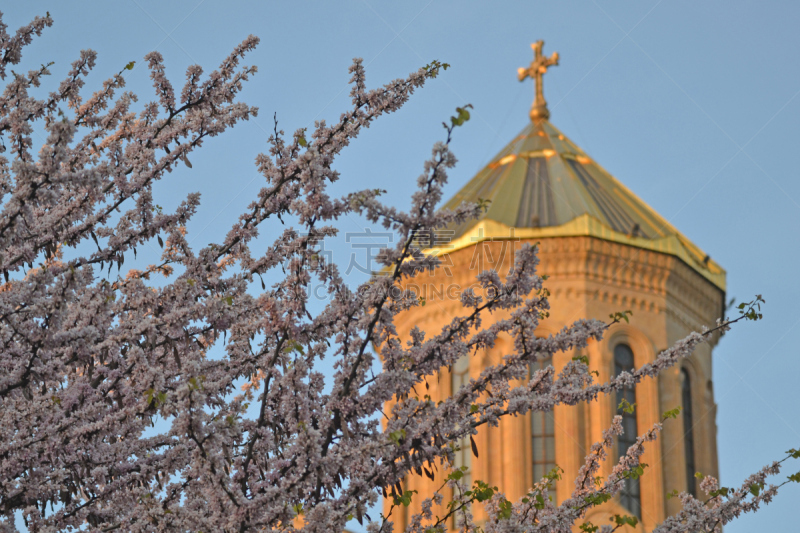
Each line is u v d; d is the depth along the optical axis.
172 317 33.81
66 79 39.34
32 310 30.48
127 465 33.94
